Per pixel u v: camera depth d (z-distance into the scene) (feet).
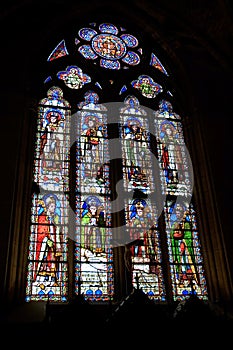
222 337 36.42
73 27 64.03
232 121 59.57
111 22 66.49
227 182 54.03
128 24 66.44
